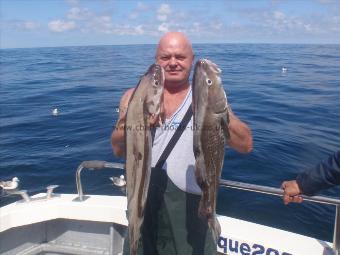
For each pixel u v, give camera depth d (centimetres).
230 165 676
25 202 366
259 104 1278
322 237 462
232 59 3550
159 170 260
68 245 377
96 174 689
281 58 3747
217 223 243
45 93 1728
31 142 916
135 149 222
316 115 1105
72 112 1253
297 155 734
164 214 262
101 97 1580
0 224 339
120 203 365
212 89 221
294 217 506
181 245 260
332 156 224
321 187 231
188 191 258
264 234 320
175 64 253
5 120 1162
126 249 277
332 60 3525
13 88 1930
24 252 363
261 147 770
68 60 4081
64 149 850
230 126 246
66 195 384
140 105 221
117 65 3216
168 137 258
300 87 1709
